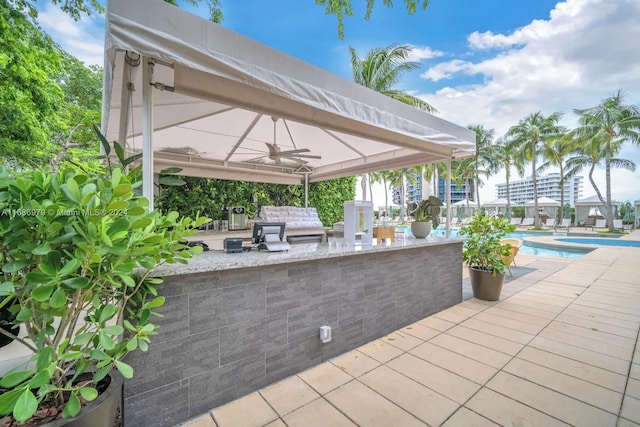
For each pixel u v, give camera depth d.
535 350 2.63
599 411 1.82
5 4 4.41
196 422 1.75
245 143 4.63
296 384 2.13
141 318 1.36
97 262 1.11
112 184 1.18
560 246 11.10
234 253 2.29
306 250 2.58
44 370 0.98
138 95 2.45
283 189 7.13
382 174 22.89
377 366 2.38
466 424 1.72
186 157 5.29
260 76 1.89
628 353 2.56
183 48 1.58
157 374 1.66
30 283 1.10
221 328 1.88
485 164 25.30
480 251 4.18
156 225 1.40
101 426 1.17
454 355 2.55
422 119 3.14
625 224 20.78
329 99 2.29
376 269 2.91
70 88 7.77
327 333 2.43
